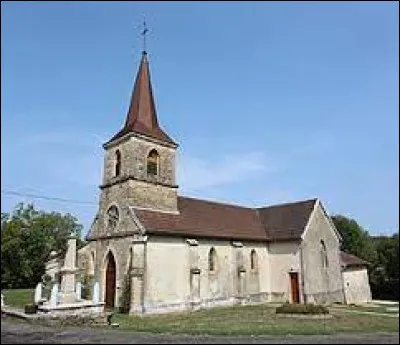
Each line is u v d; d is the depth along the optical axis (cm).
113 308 2864
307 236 3656
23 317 2233
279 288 3656
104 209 3155
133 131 3072
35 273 5931
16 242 5825
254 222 3956
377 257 5678
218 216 3622
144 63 3525
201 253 3150
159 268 2816
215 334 1800
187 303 2939
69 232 6394
